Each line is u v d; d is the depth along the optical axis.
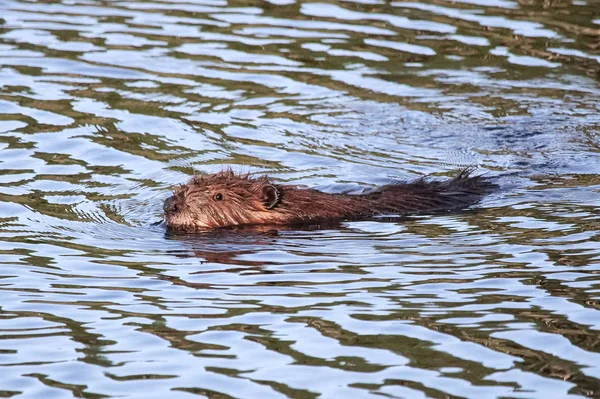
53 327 17.61
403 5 37.97
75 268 20.39
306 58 33.62
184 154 27.34
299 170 26.59
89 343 16.98
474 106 30.75
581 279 19.27
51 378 15.76
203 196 23.53
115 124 29.08
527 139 28.55
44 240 21.91
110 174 25.98
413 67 33.12
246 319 17.84
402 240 21.91
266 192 23.69
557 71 32.91
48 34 35.34
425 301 18.47
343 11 37.41
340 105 30.78
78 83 31.75
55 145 27.53
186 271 20.31
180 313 18.16
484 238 21.75
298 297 18.80
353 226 23.09
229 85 31.86
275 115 30.06
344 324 17.55
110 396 15.20
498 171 26.44
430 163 27.16
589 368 15.83
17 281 19.64
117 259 20.98
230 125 29.31
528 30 35.53
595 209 23.42
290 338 17.03
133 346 16.84
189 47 34.44
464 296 18.64
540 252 20.73
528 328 17.23
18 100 30.34
